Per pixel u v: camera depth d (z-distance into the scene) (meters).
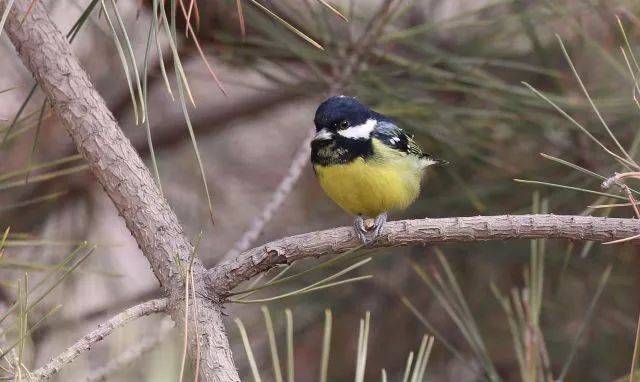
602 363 11.84
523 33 10.28
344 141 9.38
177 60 5.34
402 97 9.49
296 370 12.41
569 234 6.48
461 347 12.30
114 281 11.32
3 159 10.41
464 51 10.12
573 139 10.05
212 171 14.38
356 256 6.41
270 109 13.80
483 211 10.00
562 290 12.02
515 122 9.85
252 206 14.21
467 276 12.30
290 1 9.98
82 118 6.67
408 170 9.71
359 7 10.95
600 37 10.42
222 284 6.20
